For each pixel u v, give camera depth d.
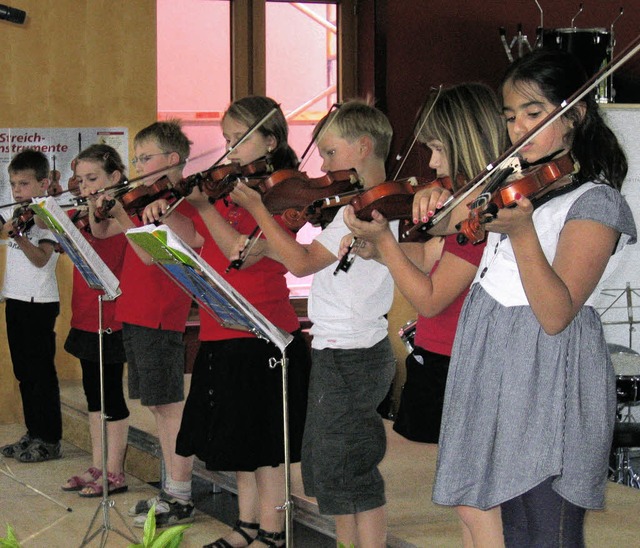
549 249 2.00
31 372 4.96
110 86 6.03
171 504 3.86
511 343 2.02
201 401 3.30
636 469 5.31
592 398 2.00
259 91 6.59
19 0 5.85
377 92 6.43
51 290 4.96
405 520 3.32
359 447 2.94
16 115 5.89
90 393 4.36
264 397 3.22
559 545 2.01
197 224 3.50
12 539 1.87
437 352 2.70
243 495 3.47
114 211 3.82
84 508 4.13
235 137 3.42
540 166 1.88
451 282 2.26
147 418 4.86
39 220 4.57
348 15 6.62
